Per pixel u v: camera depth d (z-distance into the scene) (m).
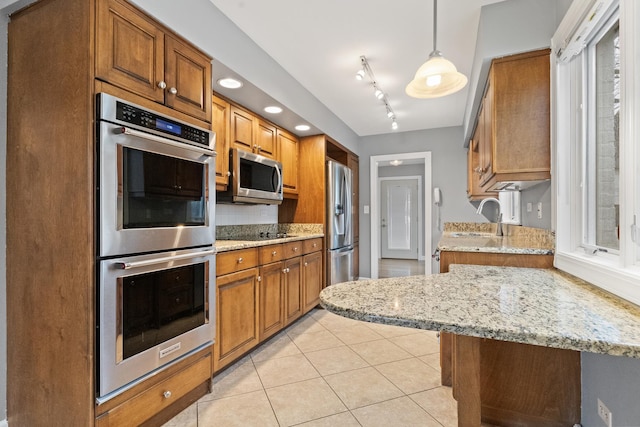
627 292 1.04
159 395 1.61
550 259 1.80
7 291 1.54
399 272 5.96
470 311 0.91
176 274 1.71
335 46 2.47
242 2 1.96
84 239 1.34
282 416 1.73
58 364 1.40
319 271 3.70
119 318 1.41
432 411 1.77
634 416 1.06
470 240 2.67
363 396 1.92
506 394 1.62
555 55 1.76
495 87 1.98
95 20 1.36
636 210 1.09
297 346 2.67
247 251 2.41
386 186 7.92
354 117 4.21
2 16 1.54
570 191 1.69
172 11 1.69
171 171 1.67
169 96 1.69
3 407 1.54
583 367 1.48
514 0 1.94
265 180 3.05
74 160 1.37
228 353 2.19
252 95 2.57
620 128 1.13
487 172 2.28
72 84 1.37
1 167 1.55
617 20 1.32
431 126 4.64
